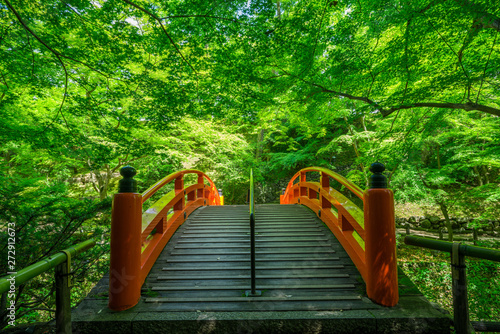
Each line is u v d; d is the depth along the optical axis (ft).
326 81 16.20
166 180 12.51
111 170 34.71
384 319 6.61
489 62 12.48
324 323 6.66
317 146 47.52
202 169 49.39
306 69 14.55
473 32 12.25
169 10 10.95
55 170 31.32
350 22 13.04
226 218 16.26
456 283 6.39
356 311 7.00
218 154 36.45
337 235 12.03
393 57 13.58
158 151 25.31
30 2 9.59
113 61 11.66
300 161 50.67
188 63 12.12
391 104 15.10
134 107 13.24
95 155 13.43
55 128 12.56
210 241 12.33
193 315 6.91
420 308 7.11
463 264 6.30
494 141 21.11
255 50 12.46
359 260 9.19
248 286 8.58
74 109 12.62
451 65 13.76
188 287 8.55
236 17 11.08
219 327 6.69
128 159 31.09
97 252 10.55
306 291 8.29
